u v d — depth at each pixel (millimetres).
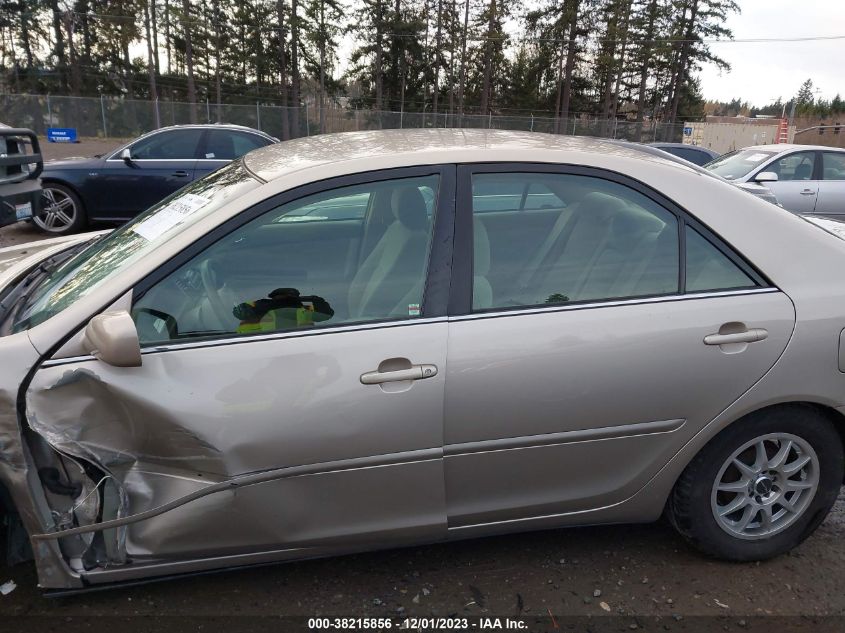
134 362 1883
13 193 6512
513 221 2361
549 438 2201
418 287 2166
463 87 52156
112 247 2430
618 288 2291
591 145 2572
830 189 9578
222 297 2113
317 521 2129
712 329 2246
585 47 50469
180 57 53531
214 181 2500
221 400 1972
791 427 2395
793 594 2396
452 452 2146
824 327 2309
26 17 51562
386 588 2395
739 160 10281
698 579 2467
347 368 2033
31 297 2375
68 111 28953
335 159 2268
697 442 2320
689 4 49875
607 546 2660
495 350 2115
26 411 1890
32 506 1973
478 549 2627
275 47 51250
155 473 2035
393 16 50375
